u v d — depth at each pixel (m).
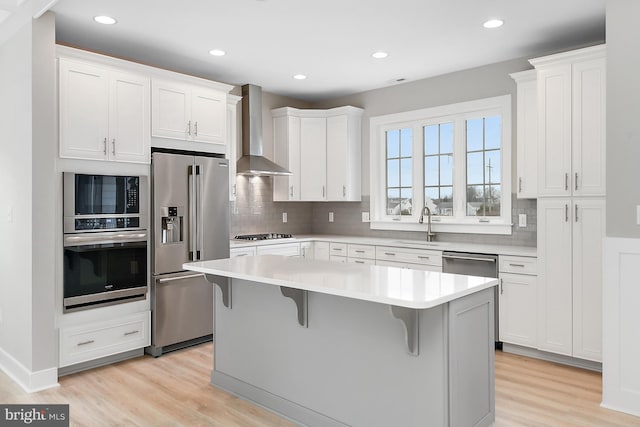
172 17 3.31
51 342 3.15
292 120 5.49
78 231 3.33
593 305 3.37
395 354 2.27
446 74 4.79
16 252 3.29
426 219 5.01
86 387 3.14
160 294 3.77
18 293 3.26
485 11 3.25
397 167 5.33
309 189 5.54
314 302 2.60
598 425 2.57
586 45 3.91
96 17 3.29
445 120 4.89
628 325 2.73
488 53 4.15
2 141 3.51
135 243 3.66
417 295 1.97
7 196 3.42
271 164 5.14
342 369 2.48
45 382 3.12
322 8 3.18
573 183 3.45
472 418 2.29
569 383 3.19
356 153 5.50
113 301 3.54
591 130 3.38
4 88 3.45
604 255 2.80
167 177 3.83
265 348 2.87
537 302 3.63
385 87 5.31
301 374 2.68
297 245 5.14
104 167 3.51
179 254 3.91
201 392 3.08
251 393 2.94
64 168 3.28
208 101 4.23
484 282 2.29
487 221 4.61
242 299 3.01
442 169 4.96
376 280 2.35
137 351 3.79
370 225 5.50
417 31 3.61
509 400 2.90
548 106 3.57
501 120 4.46
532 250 3.88
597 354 3.34
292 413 2.71
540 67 3.61
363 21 3.41
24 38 3.13
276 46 3.93
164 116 3.87
